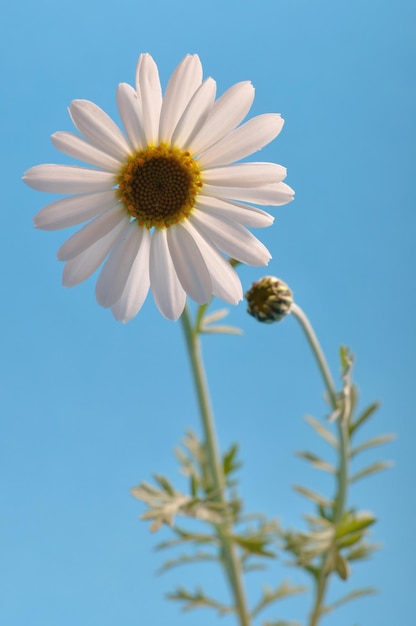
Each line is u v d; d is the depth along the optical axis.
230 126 0.30
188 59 0.30
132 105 0.30
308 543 0.33
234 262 0.32
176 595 0.35
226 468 0.35
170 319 0.31
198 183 0.31
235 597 0.34
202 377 0.33
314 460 0.34
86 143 0.30
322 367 0.33
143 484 0.33
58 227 0.30
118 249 0.30
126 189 0.30
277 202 0.30
